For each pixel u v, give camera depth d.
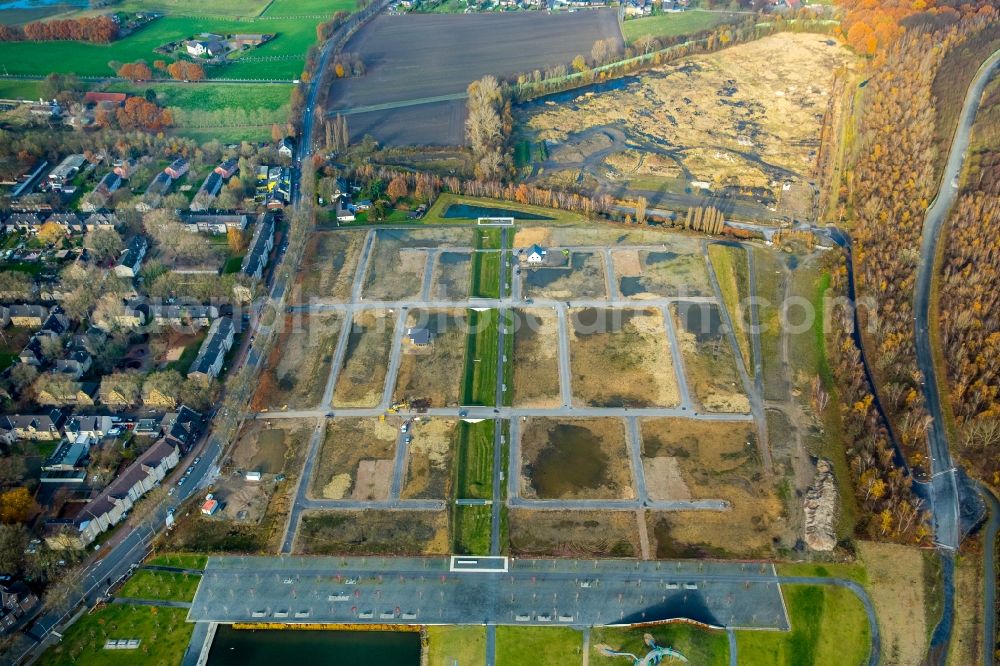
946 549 179.88
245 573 178.25
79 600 171.50
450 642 163.75
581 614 168.50
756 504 192.50
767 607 169.12
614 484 198.25
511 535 186.25
